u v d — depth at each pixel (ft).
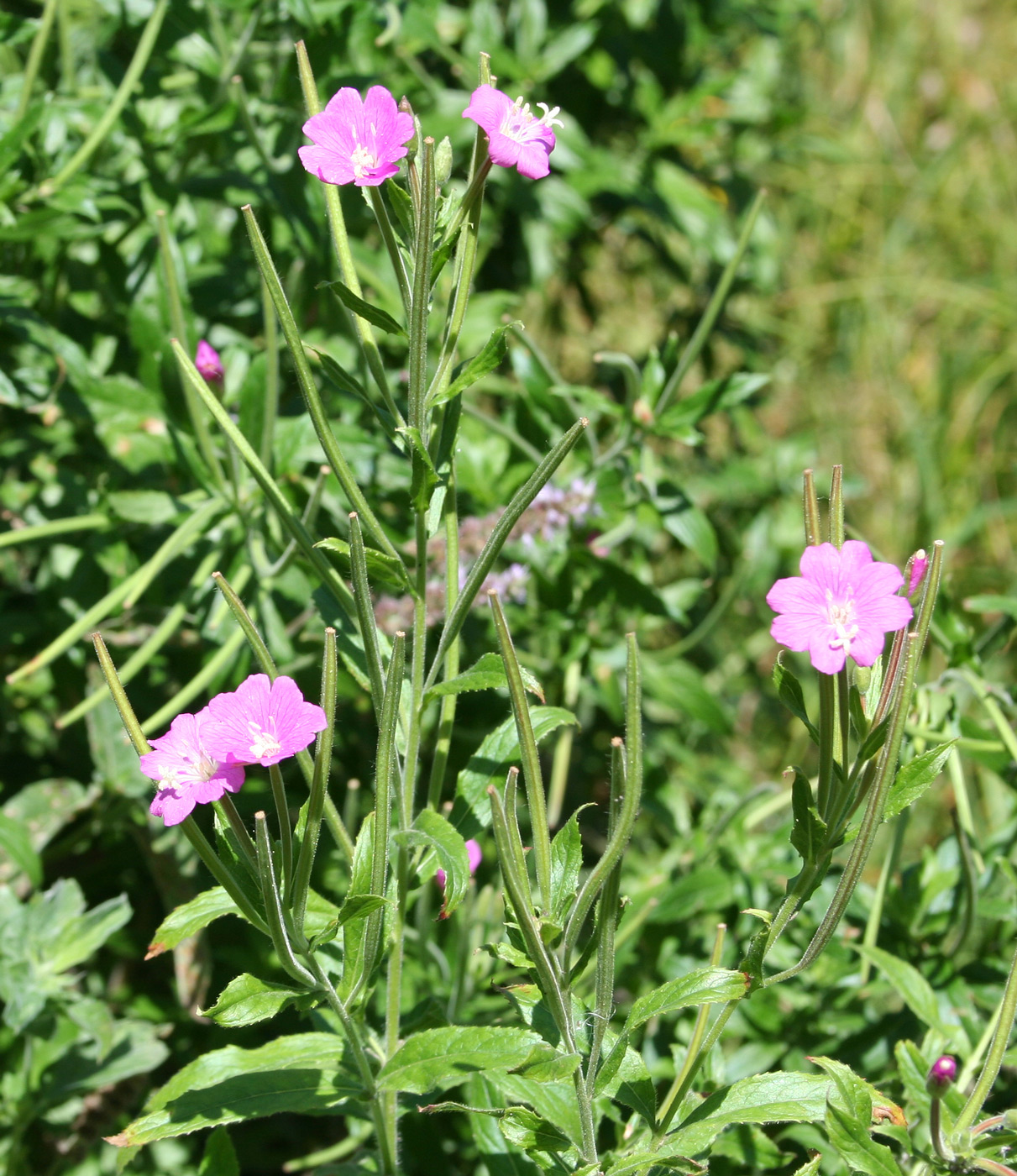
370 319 3.00
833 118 8.76
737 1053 3.48
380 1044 3.15
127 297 3.66
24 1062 3.48
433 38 4.00
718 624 6.04
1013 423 7.45
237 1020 2.96
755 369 5.43
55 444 3.68
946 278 8.22
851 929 3.54
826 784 2.93
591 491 3.66
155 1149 3.65
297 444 3.47
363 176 2.95
